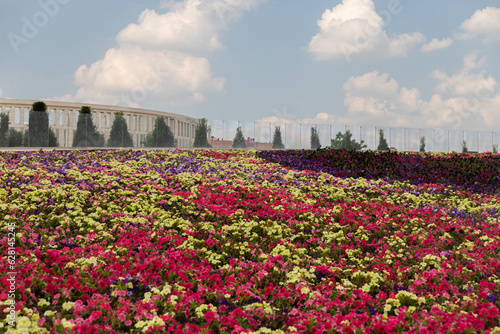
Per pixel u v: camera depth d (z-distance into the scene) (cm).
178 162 1709
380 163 1945
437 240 899
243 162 1878
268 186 1352
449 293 644
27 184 1105
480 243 874
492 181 1662
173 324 503
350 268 734
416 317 549
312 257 816
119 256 716
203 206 1065
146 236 823
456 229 971
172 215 984
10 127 3191
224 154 2239
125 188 1159
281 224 964
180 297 567
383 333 510
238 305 584
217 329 520
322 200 1218
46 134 3375
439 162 2105
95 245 740
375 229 956
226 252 790
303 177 1510
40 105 3384
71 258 661
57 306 531
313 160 2047
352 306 587
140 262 695
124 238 798
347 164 1898
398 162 2017
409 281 679
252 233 903
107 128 3828
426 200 1291
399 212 1134
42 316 502
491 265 744
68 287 557
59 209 920
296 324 519
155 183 1234
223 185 1313
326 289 639
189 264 695
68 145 4556
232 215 998
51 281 561
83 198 1023
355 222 999
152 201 1061
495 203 1324
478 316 539
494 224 1037
